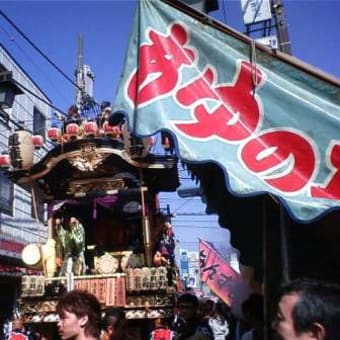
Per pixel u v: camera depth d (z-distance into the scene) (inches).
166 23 131.9
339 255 142.6
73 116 357.4
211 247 340.2
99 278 315.9
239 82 123.4
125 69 129.6
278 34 282.0
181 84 124.2
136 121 119.2
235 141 115.3
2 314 631.2
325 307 67.3
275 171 110.0
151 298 312.3
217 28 129.9
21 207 687.7
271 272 156.8
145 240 324.5
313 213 99.3
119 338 164.1
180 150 112.3
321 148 111.7
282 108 118.4
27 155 337.1
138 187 343.6
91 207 365.7
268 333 144.1
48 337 322.0
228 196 160.4
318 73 119.5
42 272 374.6
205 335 201.2
